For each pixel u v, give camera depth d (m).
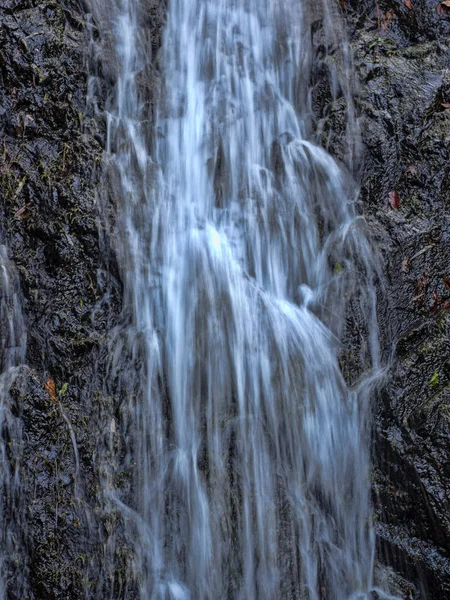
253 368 3.97
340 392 3.96
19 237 4.00
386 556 3.77
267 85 4.69
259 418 3.90
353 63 4.61
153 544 3.70
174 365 3.98
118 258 4.01
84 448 3.69
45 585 3.42
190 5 4.78
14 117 4.21
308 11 4.78
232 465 3.83
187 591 3.70
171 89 4.62
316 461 3.90
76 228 4.00
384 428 3.85
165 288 4.07
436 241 4.19
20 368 3.78
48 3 4.43
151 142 4.45
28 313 3.89
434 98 4.49
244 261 4.24
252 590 3.70
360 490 3.85
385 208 4.29
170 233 4.21
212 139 4.52
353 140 4.44
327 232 4.33
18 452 3.59
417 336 3.98
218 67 4.70
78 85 4.36
